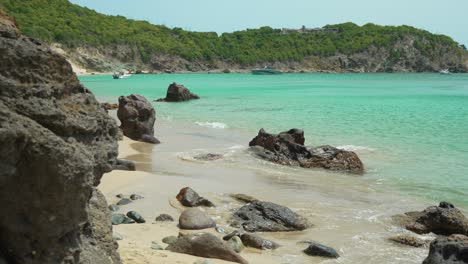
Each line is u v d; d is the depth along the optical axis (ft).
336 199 43.19
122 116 72.28
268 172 53.57
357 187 48.29
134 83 253.03
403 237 32.55
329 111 116.88
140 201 38.86
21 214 14.23
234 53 543.39
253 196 42.98
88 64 390.42
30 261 14.47
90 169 15.08
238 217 35.32
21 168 13.79
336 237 32.99
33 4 410.93
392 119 102.58
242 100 147.74
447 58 583.17
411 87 236.63
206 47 529.45
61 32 386.32
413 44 584.81
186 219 32.94
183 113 111.86
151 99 150.10
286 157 59.77
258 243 30.19
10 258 14.47
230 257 26.99
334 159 57.41
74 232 15.52
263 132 65.21
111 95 161.68
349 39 602.03
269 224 34.30
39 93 15.58
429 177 52.90
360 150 68.28
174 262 24.43
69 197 14.49
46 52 16.38
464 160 61.82
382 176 53.47
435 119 103.24
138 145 68.13
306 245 31.09
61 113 15.84
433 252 26.11
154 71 453.58
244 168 55.11
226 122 96.22
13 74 15.24
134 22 524.93
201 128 87.86
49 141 13.96
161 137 76.64
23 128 13.60
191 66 487.61
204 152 63.52
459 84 274.57
